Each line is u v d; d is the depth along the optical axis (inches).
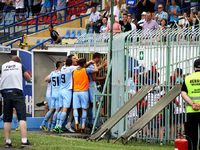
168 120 1576.0
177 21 2546.8
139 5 2647.6
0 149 1318.9
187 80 1239.5
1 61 2229.3
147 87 1594.5
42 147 1326.3
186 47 1583.4
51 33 2898.6
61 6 3627.0
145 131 1616.6
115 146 1409.9
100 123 1876.2
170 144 1555.1
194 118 1229.7
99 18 3041.3
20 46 3120.1
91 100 1887.3
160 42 1608.0
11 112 1385.3
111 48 1818.4
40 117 2089.1
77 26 3442.4
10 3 4060.0
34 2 3838.6
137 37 1755.7
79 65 1856.5
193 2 2802.7
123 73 1685.5
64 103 1877.5
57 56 2237.9
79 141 1534.2
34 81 2203.5
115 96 1766.7
